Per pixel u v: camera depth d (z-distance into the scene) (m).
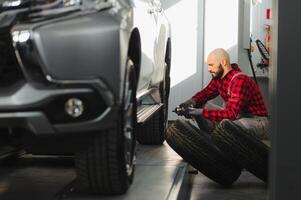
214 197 4.59
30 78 3.11
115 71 3.20
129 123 3.81
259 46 8.81
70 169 4.95
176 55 9.22
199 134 4.82
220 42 8.92
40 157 5.49
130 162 3.92
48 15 3.22
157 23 5.40
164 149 6.10
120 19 3.32
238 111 5.32
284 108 2.62
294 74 2.60
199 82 9.23
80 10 3.26
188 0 9.12
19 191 4.13
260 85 9.13
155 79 5.49
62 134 3.17
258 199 4.50
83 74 3.15
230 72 5.52
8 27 3.16
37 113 3.08
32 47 3.11
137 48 4.12
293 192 2.63
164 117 6.36
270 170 2.72
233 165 4.83
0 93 3.08
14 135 3.24
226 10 8.88
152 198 3.69
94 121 3.18
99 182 3.62
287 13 2.59
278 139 2.63
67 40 3.14
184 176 4.45
